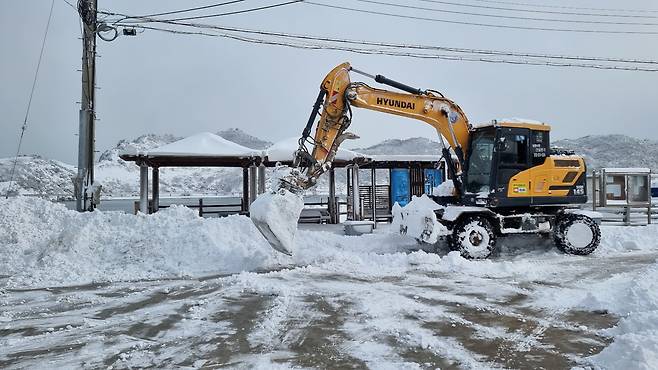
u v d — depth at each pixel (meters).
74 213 12.84
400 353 5.07
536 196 11.59
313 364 4.78
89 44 15.60
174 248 11.12
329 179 19.91
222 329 6.01
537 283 8.55
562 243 11.62
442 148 12.29
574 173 11.86
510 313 6.60
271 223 9.45
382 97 11.48
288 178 9.96
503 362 4.79
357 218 18.09
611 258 11.16
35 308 7.27
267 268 10.12
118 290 8.49
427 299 7.41
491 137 11.57
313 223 19.53
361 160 17.69
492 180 11.34
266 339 5.60
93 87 15.76
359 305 7.08
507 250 12.22
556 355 4.97
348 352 5.12
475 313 6.62
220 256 10.82
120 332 5.97
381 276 9.28
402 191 19.34
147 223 12.14
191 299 7.64
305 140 10.45
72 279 9.47
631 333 4.96
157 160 17.45
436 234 10.96
